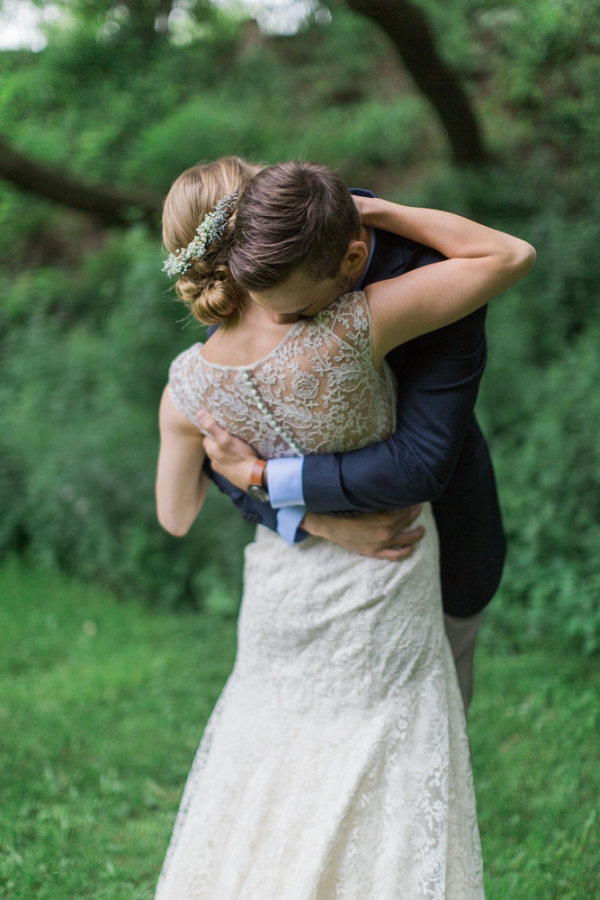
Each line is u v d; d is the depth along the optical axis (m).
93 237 11.52
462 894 1.81
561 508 4.50
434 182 8.78
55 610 5.51
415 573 1.83
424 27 7.39
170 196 1.67
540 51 6.36
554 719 3.47
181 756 3.63
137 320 7.45
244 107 11.57
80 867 2.71
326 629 1.82
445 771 1.77
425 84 8.02
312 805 1.77
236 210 1.54
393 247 1.76
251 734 1.90
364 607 1.80
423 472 1.69
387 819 1.73
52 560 6.12
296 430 1.69
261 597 1.90
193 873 1.86
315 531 1.82
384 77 12.98
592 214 7.14
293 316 1.60
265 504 1.85
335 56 12.44
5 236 11.01
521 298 6.53
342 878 1.72
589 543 4.36
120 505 5.93
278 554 1.90
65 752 3.60
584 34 6.04
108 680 4.49
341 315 1.58
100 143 8.84
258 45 12.19
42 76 7.71
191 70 8.57
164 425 1.93
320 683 1.83
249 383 1.64
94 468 6.06
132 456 6.21
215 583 5.56
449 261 1.62
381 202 1.71
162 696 4.30
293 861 1.76
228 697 2.01
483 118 8.61
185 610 5.66
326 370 1.60
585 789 2.93
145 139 9.72
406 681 1.82
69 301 9.74
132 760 3.58
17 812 3.03
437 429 1.70
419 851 1.71
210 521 5.75
